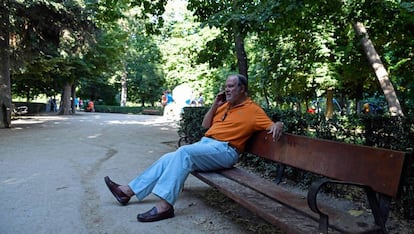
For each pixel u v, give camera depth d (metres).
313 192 2.31
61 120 18.08
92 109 33.62
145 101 43.12
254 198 3.00
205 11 8.45
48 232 3.24
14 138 9.94
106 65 22.80
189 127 8.12
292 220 2.48
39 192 4.49
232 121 4.05
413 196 3.51
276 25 5.98
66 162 6.51
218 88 18.34
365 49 7.56
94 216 3.68
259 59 13.81
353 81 12.45
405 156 2.39
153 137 10.88
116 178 5.36
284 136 3.73
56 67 18.92
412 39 7.40
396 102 7.29
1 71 12.69
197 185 5.07
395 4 6.01
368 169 2.65
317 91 14.73
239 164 6.35
